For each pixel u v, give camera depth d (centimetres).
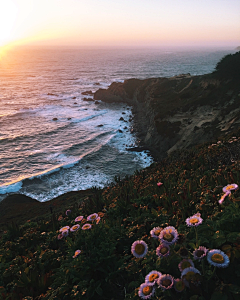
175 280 289
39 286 497
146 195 761
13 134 6062
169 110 5944
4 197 3478
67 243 574
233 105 4903
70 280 456
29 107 9100
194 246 353
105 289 427
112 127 6781
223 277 308
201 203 515
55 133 6259
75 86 14588
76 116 7969
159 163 1458
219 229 392
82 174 4122
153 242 447
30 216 2302
